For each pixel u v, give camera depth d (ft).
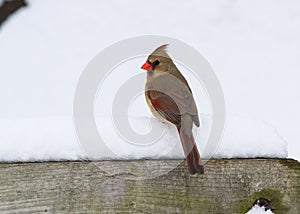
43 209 14.43
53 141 14.58
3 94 29.43
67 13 32.99
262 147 15.11
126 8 33.37
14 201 14.42
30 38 32.01
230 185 14.90
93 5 33.37
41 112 28.76
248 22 32.81
